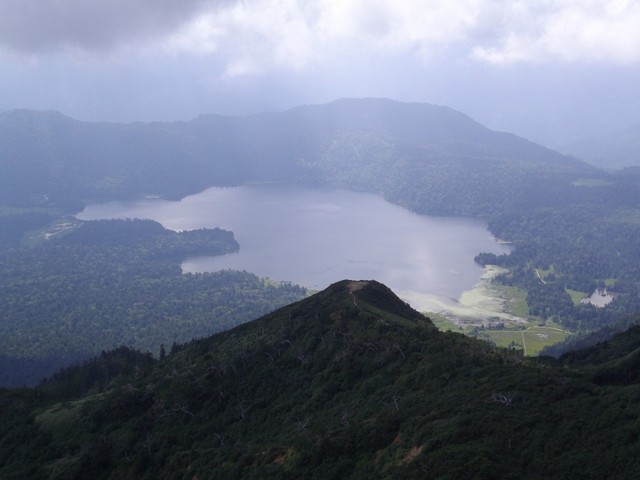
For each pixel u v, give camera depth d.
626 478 57.75
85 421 131.00
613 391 73.50
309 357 126.62
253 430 109.50
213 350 149.00
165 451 109.50
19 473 116.94
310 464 83.12
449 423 75.19
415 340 118.12
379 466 75.44
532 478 61.56
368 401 100.12
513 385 81.56
